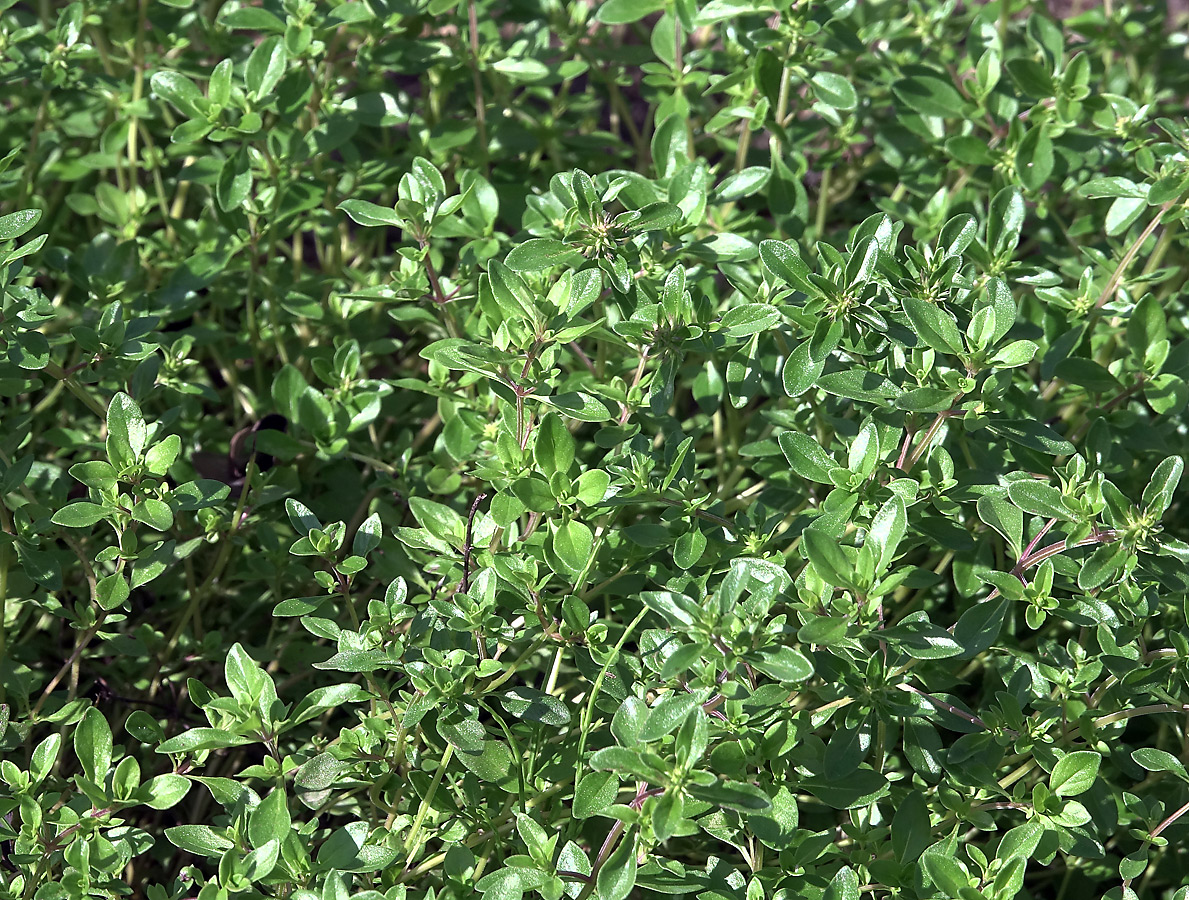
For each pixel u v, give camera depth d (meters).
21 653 0.28
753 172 0.28
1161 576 0.23
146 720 0.24
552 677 0.25
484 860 0.24
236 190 0.29
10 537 0.25
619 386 0.27
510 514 0.24
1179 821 0.24
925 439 0.24
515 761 0.23
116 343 0.26
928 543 0.27
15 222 0.25
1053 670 0.24
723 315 0.25
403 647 0.23
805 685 0.25
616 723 0.22
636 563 0.26
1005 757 0.25
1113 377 0.27
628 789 0.25
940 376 0.24
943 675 0.25
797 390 0.24
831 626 0.21
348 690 0.23
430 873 0.25
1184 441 0.29
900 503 0.22
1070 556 0.25
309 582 0.29
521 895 0.22
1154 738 0.28
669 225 0.25
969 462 0.26
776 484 0.28
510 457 0.24
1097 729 0.24
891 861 0.23
